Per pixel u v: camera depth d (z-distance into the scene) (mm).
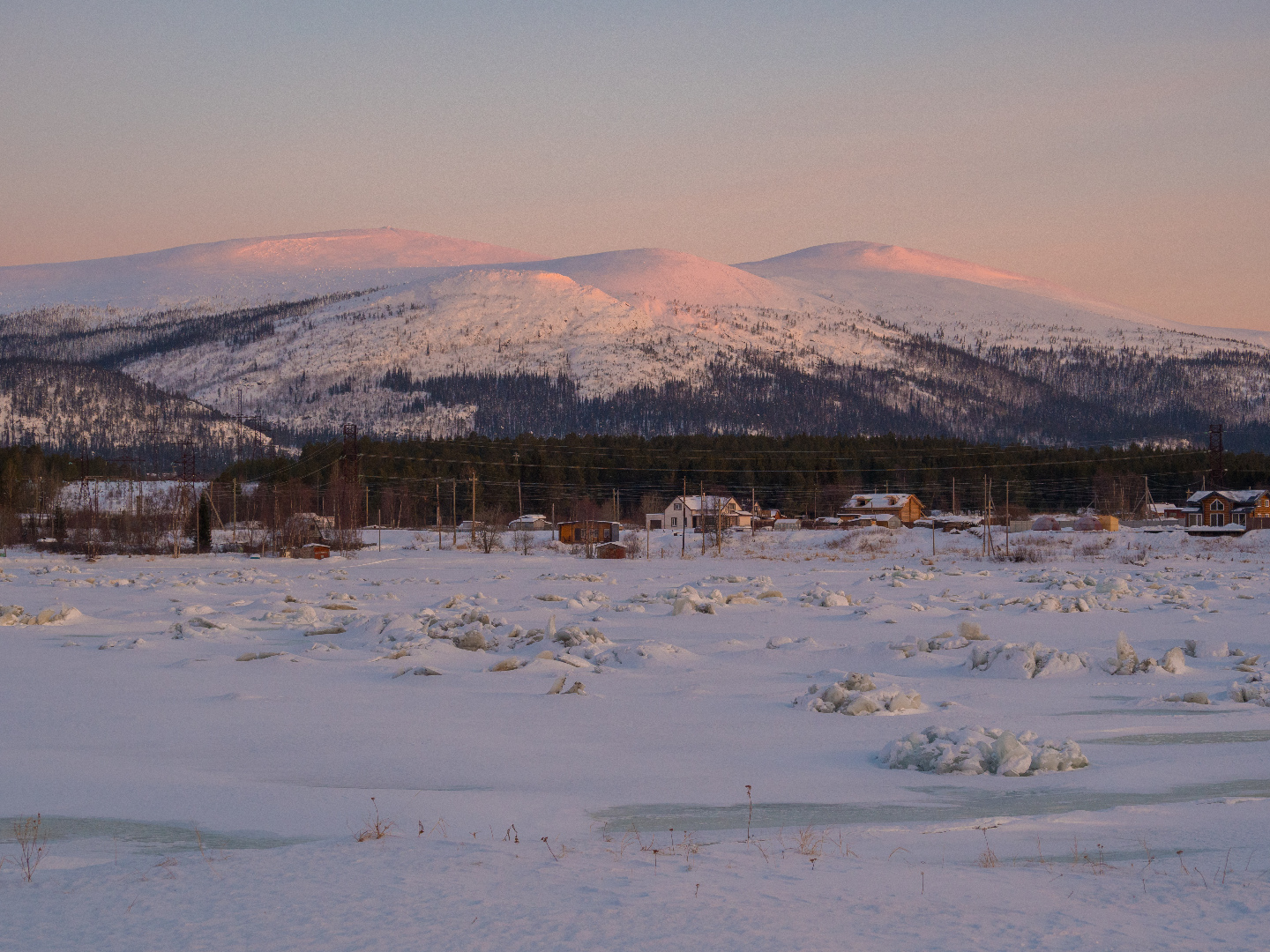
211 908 9656
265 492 142625
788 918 9281
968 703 26922
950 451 193375
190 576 81000
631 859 11594
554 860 11398
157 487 169000
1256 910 9703
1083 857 12062
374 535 139625
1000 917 9414
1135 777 17891
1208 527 128375
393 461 174000
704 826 14195
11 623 45312
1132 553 108500
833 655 36156
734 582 72438
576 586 71625
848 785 17250
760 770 18594
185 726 22906
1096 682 30359
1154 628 45406
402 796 15953
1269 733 22594
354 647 39250
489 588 70812
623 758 19594
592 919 9219
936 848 12617
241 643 40031
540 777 17797
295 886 10336
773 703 26312
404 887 10227
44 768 18188
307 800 15562
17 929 9148
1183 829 13672
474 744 20938
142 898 10023
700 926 9031
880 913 9477
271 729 22625
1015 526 139375
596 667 32469
